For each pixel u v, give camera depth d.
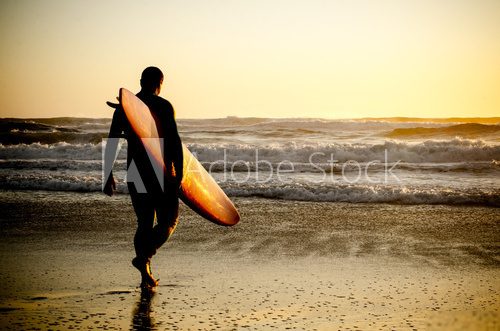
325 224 9.01
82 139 30.05
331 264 6.36
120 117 5.14
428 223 9.09
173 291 5.23
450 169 16.70
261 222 9.16
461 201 11.35
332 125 41.19
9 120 47.12
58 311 4.59
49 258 6.64
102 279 5.67
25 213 9.99
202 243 7.54
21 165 17.80
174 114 5.34
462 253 6.96
